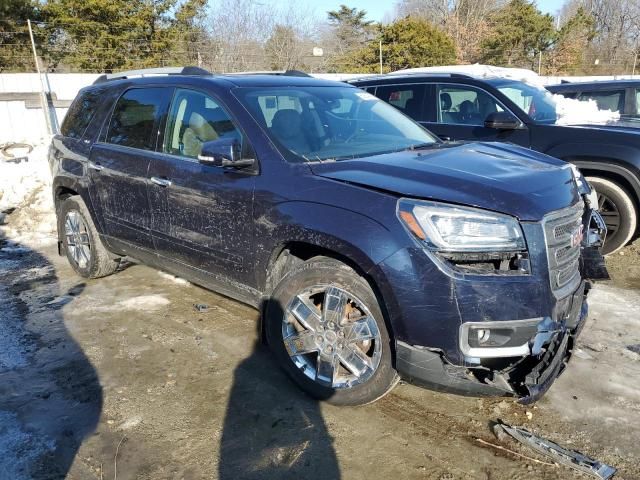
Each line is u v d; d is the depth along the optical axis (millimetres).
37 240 6574
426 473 2691
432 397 3332
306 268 3143
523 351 2697
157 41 22797
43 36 20828
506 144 3980
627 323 4285
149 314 4508
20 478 2666
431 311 2666
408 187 2848
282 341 3303
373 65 27938
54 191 5309
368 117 4160
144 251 4367
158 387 3443
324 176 3115
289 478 2666
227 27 26250
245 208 3381
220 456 2816
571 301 2977
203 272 3865
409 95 6945
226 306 4656
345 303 3035
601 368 3619
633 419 3084
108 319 4422
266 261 3324
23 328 4281
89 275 5172
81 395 3367
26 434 2994
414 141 3996
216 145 3303
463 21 38906
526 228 2670
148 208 4137
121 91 4652
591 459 2766
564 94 8141
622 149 5430
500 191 2768
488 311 2613
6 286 5164
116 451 2859
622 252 5965
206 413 3172
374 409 3213
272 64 26484
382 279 2758
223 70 23516
